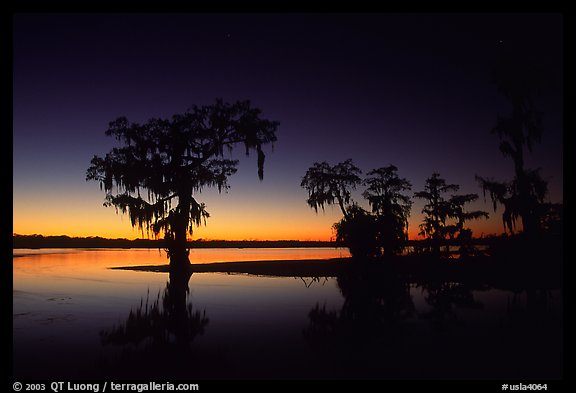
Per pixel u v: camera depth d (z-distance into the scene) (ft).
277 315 56.59
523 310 57.41
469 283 85.46
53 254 257.55
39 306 62.75
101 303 66.13
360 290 81.82
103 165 109.81
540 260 92.22
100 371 32.60
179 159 112.16
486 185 102.94
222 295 75.51
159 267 138.72
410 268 112.57
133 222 108.99
